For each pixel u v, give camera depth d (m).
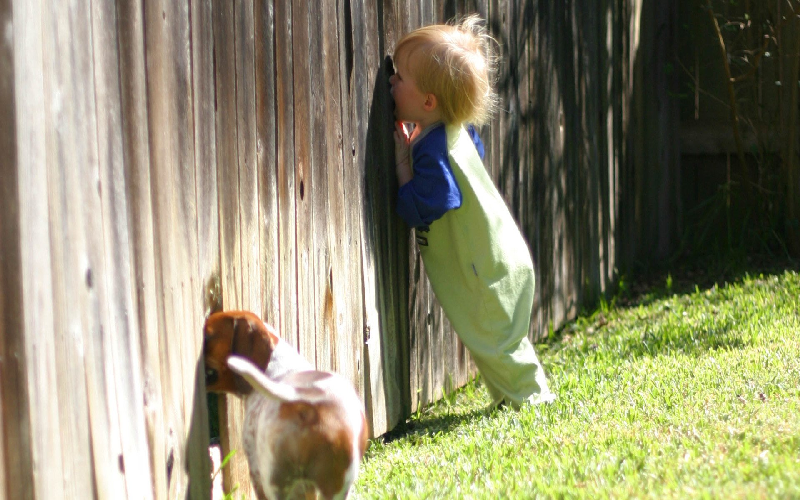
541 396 4.02
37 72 1.95
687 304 6.13
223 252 2.76
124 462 2.28
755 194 7.37
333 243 3.48
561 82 5.88
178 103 2.51
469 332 4.03
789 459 2.60
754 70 7.10
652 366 4.41
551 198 5.77
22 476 1.91
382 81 3.91
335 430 2.34
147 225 2.38
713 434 3.08
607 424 3.46
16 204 1.89
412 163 3.92
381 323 3.92
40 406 1.97
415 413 4.33
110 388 2.22
